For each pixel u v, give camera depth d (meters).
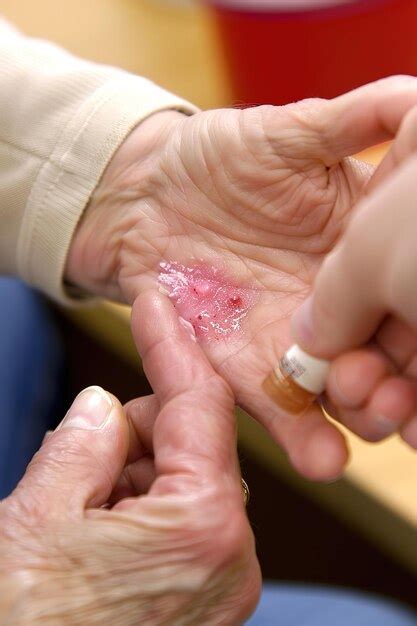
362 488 0.46
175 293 0.41
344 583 0.55
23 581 0.34
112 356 0.56
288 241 0.40
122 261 0.42
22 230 0.44
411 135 0.35
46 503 0.35
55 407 0.52
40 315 0.52
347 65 0.52
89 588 0.34
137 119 0.42
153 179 0.42
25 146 0.43
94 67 0.44
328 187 0.39
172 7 0.61
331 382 0.35
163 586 0.35
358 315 0.33
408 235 0.31
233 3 0.52
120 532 0.35
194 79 0.58
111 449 0.36
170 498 0.35
